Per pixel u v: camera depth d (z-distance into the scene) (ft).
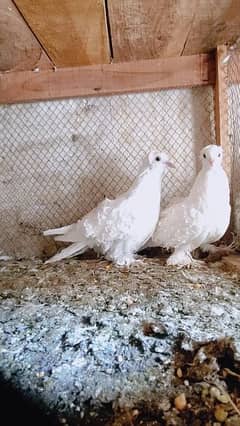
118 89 6.78
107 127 7.17
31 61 6.42
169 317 4.10
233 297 4.58
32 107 7.25
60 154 7.32
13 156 7.42
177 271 5.66
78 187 7.35
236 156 6.61
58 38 5.51
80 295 5.00
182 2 4.59
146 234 5.98
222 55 6.23
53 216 7.48
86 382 3.33
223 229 5.74
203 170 5.72
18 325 4.29
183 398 3.03
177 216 5.74
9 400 3.23
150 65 6.65
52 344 3.88
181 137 7.04
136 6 4.61
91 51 6.10
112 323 4.15
